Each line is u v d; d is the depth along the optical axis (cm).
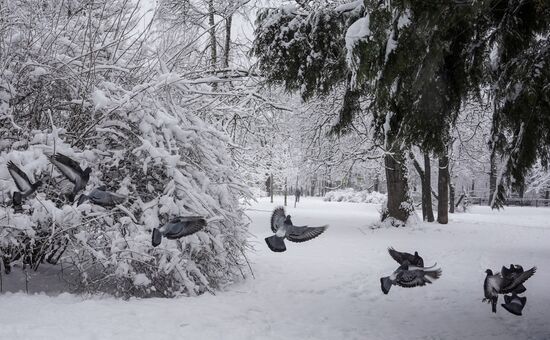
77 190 443
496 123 748
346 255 1498
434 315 874
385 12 703
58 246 995
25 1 1039
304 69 984
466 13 667
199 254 989
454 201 4338
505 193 751
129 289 883
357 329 770
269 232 2012
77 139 951
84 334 631
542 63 668
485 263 1430
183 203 952
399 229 2219
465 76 781
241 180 1155
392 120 846
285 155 2422
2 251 933
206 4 1773
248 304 888
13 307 738
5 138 954
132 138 989
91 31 1041
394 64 714
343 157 2461
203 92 1062
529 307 938
